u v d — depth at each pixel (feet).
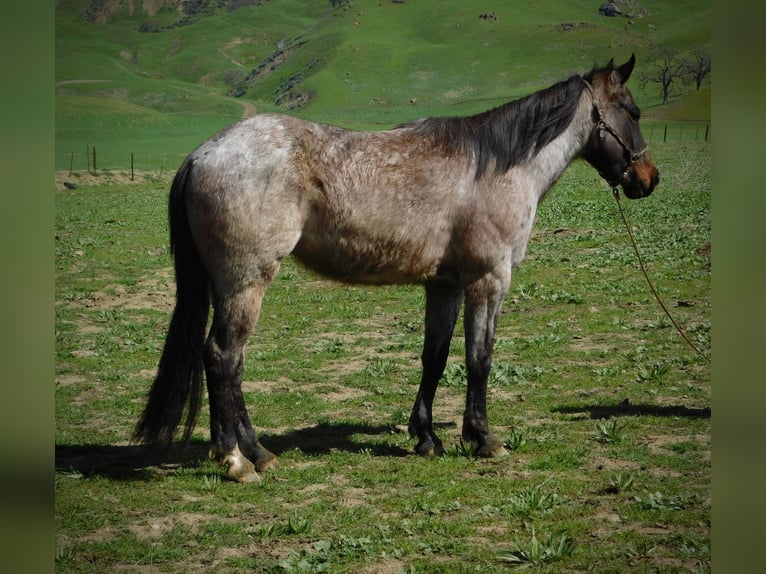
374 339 36.42
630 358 31.94
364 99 637.30
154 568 14.78
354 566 14.90
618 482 18.65
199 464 21.15
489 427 24.14
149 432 19.54
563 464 20.65
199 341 20.07
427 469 20.52
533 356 32.65
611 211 79.87
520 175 21.89
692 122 342.23
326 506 17.90
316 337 37.17
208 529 16.60
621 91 23.61
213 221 19.30
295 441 23.13
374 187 20.38
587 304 41.98
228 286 19.60
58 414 25.75
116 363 32.50
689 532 16.16
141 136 447.01
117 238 71.46
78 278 52.54
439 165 21.01
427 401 22.50
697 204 82.48
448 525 16.67
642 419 24.49
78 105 507.71
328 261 21.01
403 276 21.49
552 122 22.27
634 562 14.85
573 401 26.81
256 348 35.09
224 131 20.07
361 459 21.39
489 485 19.24
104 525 16.79
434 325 22.58
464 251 21.34
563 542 15.31
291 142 19.71
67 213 91.91
